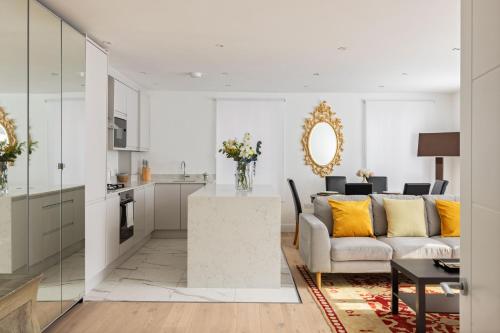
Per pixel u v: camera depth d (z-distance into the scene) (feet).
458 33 12.83
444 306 9.66
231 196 13.19
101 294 12.59
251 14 11.25
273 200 13.21
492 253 2.93
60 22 10.53
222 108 24.00
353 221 14.40
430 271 9.88
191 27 12.35
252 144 24.12
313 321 10.54
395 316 10.87
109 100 17.46
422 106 24.35
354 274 15.19
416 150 24.30
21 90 8.77
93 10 10.90
